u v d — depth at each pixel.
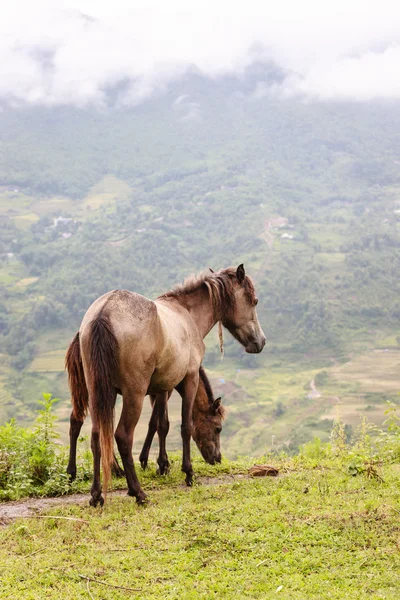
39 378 95.62
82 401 7.14
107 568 4.78
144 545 5.21
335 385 93.62
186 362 7.43
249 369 112.81
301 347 124.12
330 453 9.26
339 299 146.62
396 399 79.56
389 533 5.27
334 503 6.09
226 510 6.01
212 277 8.47
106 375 5.97
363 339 126.44
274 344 126.94
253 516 5.80
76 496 7.11
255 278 158.62
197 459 9.26
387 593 4.29
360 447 9.48
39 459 7.45
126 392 6.33
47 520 5.88
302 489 6.80
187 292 8.20
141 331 6.31
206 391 8.69
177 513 6.00
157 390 7.29
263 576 4.58
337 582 4.51
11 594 4.31
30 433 8.02
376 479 6.96
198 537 5.29
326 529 5.39
